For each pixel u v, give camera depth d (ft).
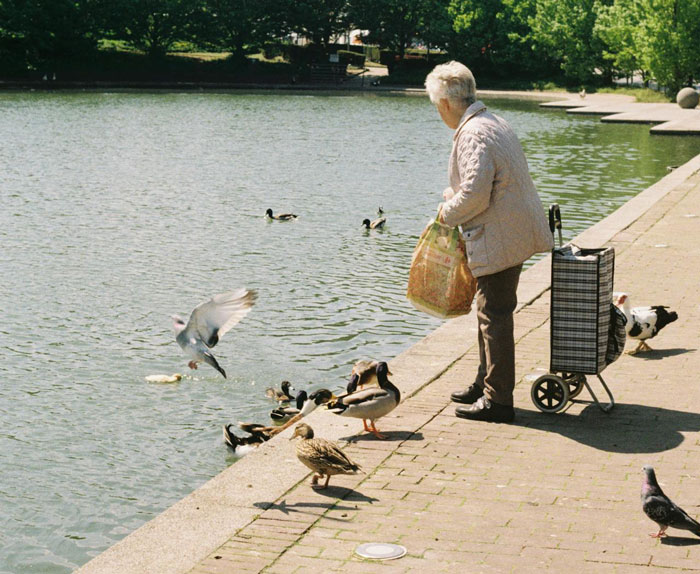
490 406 24.23
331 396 32.09
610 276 24.93
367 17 319.88
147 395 37.45
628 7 271.08
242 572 16.66
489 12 310.24
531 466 21.35
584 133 160.45
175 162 114.83
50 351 42.91
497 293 23.89
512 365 24.08
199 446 32.50
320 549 17.51
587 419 24.43
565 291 24.31
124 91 270.05
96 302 51.26
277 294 53.52
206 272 58.70
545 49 294.66
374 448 22.56
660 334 32.89
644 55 245.24
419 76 315.17
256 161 117.39
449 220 23.49
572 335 24.48
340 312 50.08
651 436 23.13
